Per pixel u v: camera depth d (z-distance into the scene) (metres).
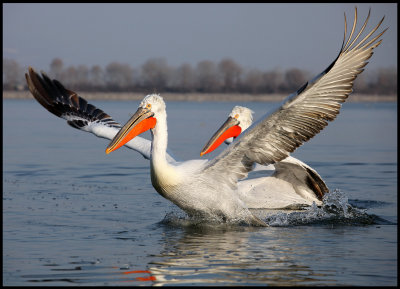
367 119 61.53
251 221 12.63
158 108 12.40
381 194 16.36
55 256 9.68
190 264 9.29
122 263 9.30
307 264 9.31
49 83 15.02
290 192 14.79
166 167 12.41
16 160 23.81
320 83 10.85
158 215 13.31
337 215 13.50
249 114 14.99
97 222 12.42
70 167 21.89
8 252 9.91
